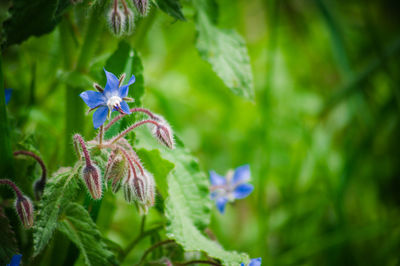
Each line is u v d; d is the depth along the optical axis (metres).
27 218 0.46
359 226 0.70
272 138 0.75
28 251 0.50
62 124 0.61
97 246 0.47
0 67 0.48
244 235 0.69
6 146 0.49
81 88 0.51
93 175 0.45
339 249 0.63
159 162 0.49
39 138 0.56
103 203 0.54
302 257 0.62
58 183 0.45
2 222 0.47
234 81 0.51
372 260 0.64
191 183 0.50
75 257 0.49
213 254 0.48
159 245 0.50
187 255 0.52
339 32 0.74
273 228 0.66
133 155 0.47
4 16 0.51
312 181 0.71
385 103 0.74
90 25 0.50
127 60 0.50
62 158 0.53
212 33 0.52
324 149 0.74
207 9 0.52
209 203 0.50
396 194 0.73
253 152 0.77
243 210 0.77
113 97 0.45
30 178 0.51
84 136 0.51
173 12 0.48
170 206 0.49
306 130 0.73
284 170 0.75
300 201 0.70
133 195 0.46
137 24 0.53
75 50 0.52
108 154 0.47
